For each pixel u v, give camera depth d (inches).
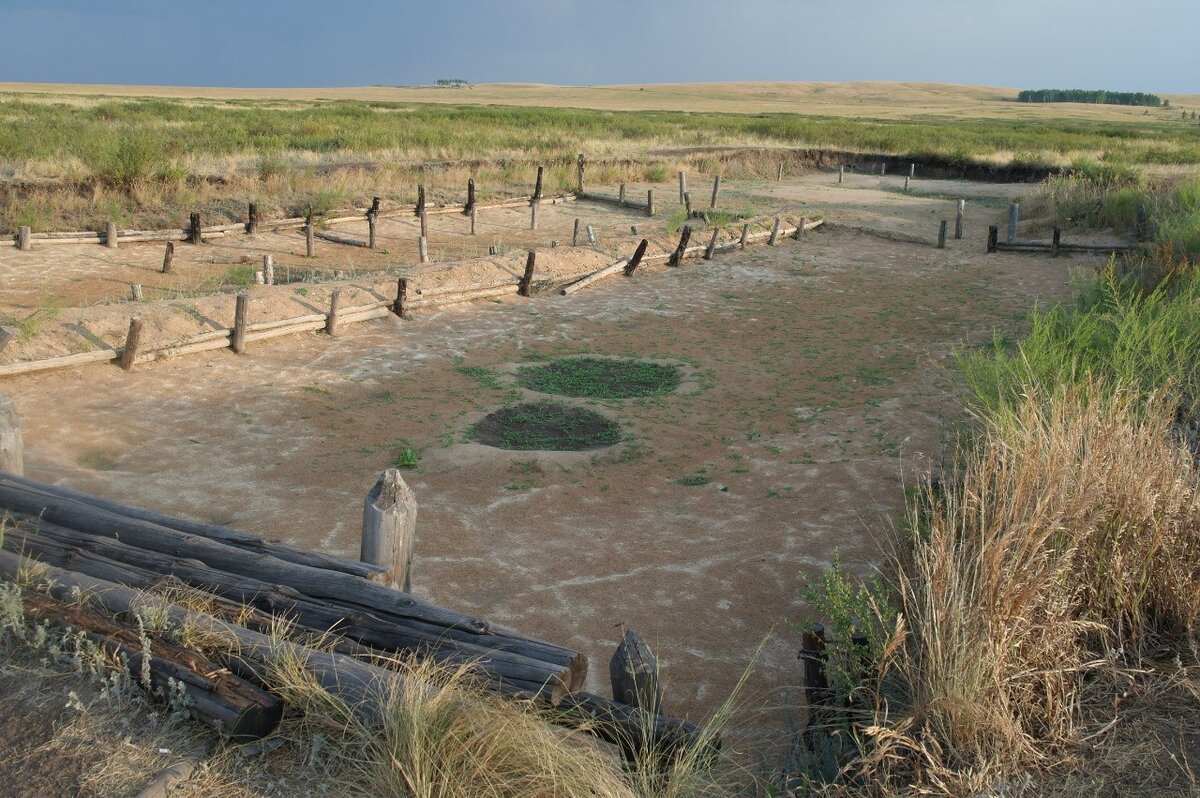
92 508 218.5
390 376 497.4
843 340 597.0
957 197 1310.3
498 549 306.0
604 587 281.3
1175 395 306.3
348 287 617.6
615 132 1849.2
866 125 2384.4
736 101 4909.0
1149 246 705.0
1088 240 926.4
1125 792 144.4
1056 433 227.1
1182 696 167.0
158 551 203.3
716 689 227.5
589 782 142.9
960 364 396.2
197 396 442.3
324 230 907.4
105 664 157.6
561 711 160.1
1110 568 186.7
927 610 168.9
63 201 825.5
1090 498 196.7
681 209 1117.1
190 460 368.5
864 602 191.2
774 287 756.6
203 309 529.7
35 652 163.9
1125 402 277.3
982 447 297.6
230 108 2158.0
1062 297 696.4
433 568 290.5
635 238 874.8
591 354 561.0
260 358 509.0
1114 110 5059.1
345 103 3041.3
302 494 343.3
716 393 486.0
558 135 1633.9
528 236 944.9
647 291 732.0
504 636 171.3
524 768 142.7
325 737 149.9
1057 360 339.3
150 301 543.5
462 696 152.5
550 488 358.0
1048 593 173.6
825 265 843.4
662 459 391.2
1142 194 964.6
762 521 328.8
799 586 280.8
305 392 461.4
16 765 137.7
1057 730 158.6
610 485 363.3
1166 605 189.2
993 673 157.2
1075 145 1870.1
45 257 714.8
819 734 173.8
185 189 908.0
